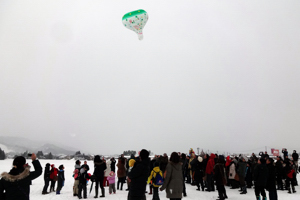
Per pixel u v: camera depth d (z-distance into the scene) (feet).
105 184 49.08
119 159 45.03
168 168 21.11
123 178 47.39
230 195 37.29
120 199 34.35
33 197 38.22
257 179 27.84
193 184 49.60
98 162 36.35
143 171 17.43
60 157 220.23
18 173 13.56
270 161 28.37
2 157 221.05
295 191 40.70
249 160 47.73
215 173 32.27
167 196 20.93
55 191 45.93
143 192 17.28
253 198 34.71
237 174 42.32
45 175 42.70
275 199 27.55
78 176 37.50
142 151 18.17
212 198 34.32
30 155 14.92
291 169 40.65
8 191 13.20
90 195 39.06
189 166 50.37
